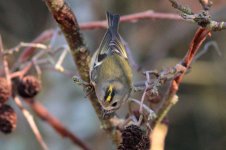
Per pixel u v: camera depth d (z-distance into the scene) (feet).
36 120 41.27
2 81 22.54
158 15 26.07
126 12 48.39
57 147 40.75
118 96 20.58
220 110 56.49
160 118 19.63
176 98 19.45
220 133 56.34
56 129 26.18
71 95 42.16
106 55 22.43
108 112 20.26
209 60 54.03
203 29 18.17
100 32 43.88
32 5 52.03
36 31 51.67
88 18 45.32
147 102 21.63
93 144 40.68
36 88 24.17
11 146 44.19
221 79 54.19
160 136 20.08
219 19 38.65
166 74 18.13
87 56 19.63
